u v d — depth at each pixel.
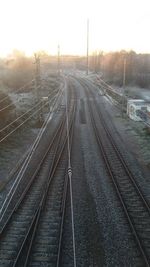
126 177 25.66
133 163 29.09
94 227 18.06
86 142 36.66
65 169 27.50
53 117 51.00
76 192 22.70
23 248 15.97
